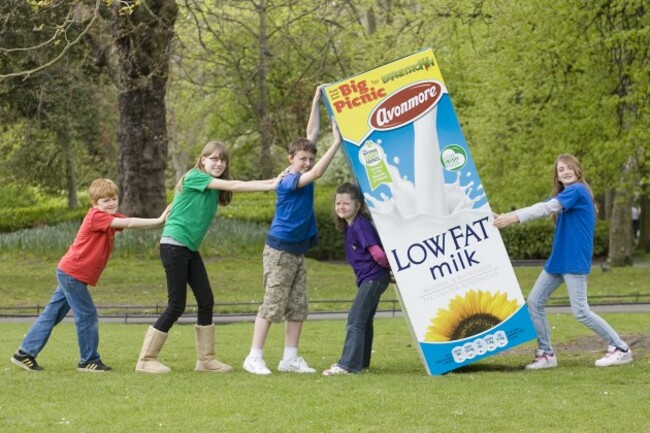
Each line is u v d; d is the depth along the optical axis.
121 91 31.50
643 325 17.36
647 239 52.19
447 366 11.49
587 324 11.66
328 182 57.28
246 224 37.12
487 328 11.59
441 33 30.52
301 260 11.70
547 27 28.28
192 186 11.30
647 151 28.52
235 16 36.06
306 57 31.66
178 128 59.75
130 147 33.50
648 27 26.14
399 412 8.74
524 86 29.91
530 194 37.00
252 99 42.38
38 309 22.61
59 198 59.28
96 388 10.16
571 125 28.86
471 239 11.60
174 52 30.27
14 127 42.84
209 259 33.97
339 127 11.52
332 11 34.78
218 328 18.41
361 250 11.56
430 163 11.56
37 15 28.45
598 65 28.19
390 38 31.86
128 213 33.50
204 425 8.27
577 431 7.96
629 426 8.12
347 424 8.27
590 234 11.62
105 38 31.91
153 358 11.53
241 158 60.16
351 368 11.45
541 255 47.31
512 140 33.72
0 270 31.88
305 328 18.12
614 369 11.32
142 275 30.61
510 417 8.49
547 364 11.74
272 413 8.74
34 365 11.70
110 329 18.31
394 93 11.59
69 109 37.75
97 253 11.55
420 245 11.53
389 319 19.94
